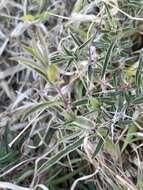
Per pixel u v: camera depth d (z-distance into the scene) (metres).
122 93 0.15
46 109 0.16
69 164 0.16
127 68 0.16
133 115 0.15
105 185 0.16
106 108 0.16
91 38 0.16
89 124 0.15
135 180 0.16
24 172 0.16
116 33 0.16
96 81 0.16
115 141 0.16
